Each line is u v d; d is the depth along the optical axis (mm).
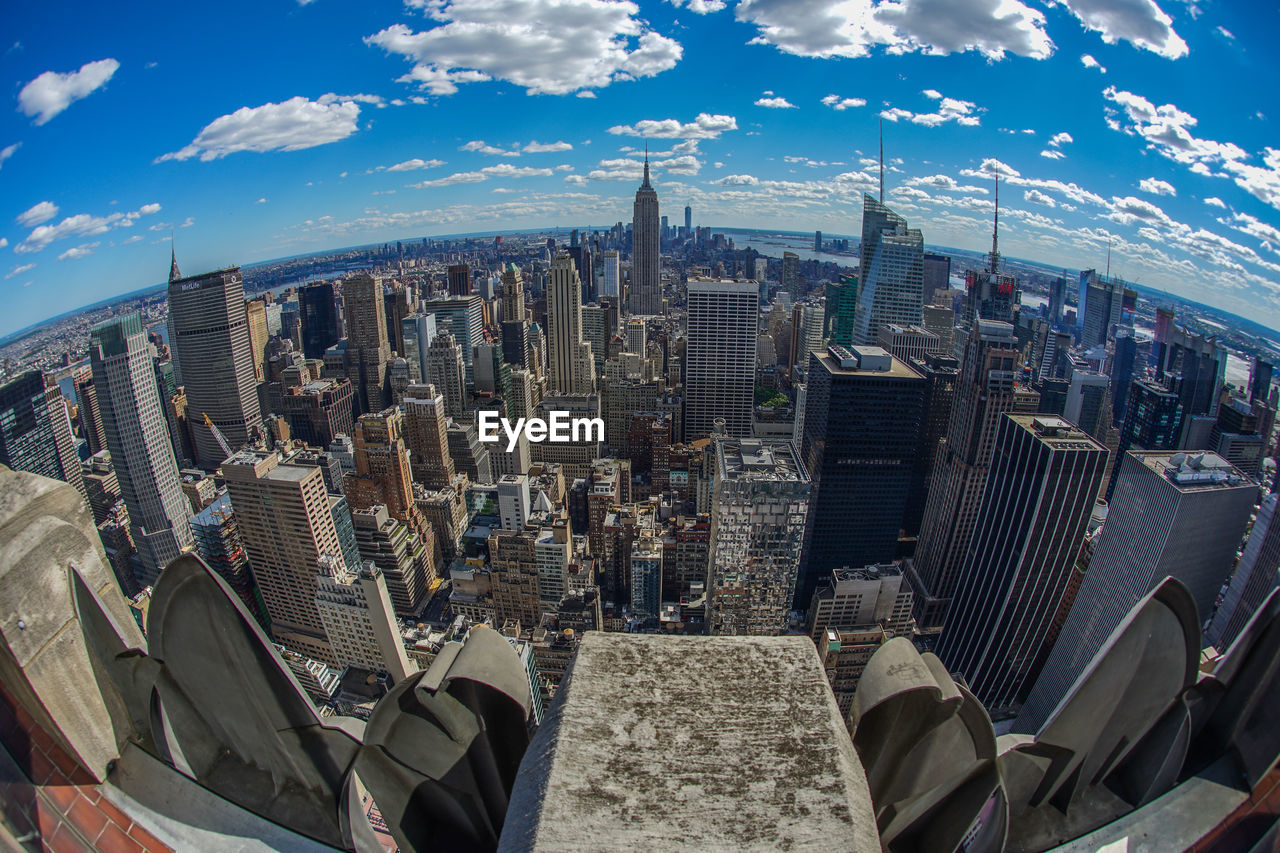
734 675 3484
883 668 4207
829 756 3070
